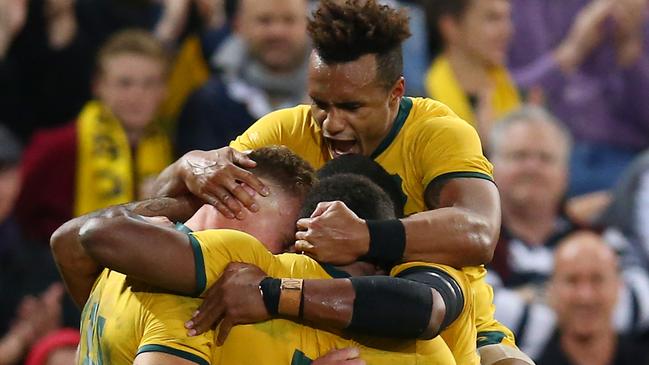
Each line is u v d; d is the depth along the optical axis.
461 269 11.56
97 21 25.36
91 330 11.19
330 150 12.48
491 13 24.22
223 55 23.62
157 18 25.64
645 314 21.88
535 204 22.12
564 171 22.62
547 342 20.52
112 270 11.02
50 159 21.83
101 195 21.75
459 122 12.36
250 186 11.19
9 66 24.77
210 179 11.31
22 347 20.27
